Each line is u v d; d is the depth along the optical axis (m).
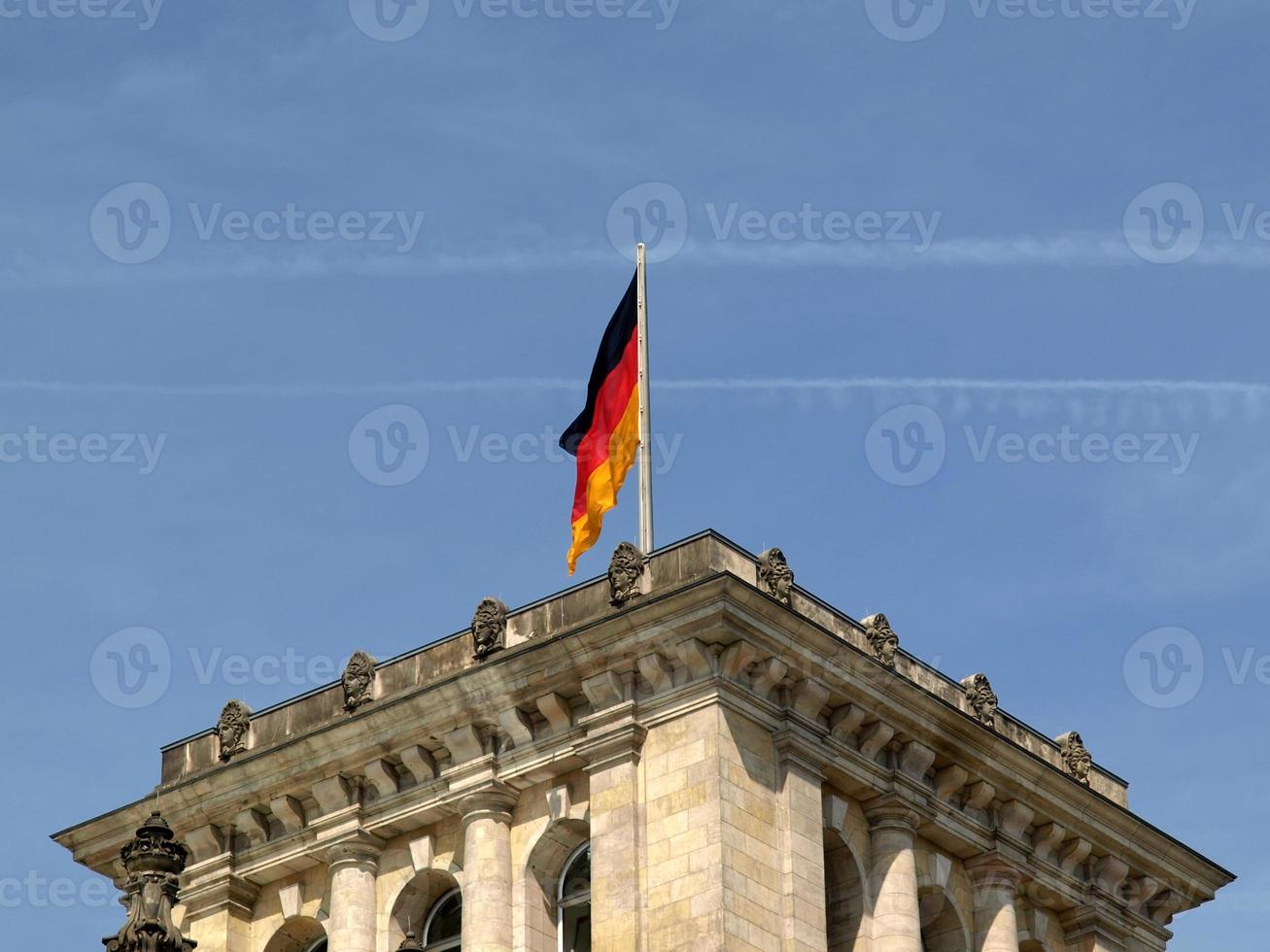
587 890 153.25
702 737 148.00
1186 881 171.75
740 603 148.38
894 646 159.75
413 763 157.38
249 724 165.62
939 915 159.50
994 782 161.00
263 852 161.38
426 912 157.62
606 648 150.88
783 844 148.38
